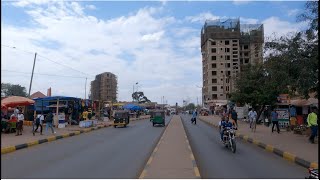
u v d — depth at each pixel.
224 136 20.83
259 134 29.72
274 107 43.25
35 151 18.98
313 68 20.58
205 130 40.00
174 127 44.34
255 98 43.44
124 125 45.25
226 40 140.50
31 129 35.25
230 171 13.02
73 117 45.59
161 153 17.58
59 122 39.94
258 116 46.66
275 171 13.14
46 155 17.27
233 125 20.97
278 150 18.34
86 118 47.62
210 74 140.25
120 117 44.91
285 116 37.56
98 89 139.62
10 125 30.33
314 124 22.08
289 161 15.92
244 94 45.22
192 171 12.37
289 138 25.56
